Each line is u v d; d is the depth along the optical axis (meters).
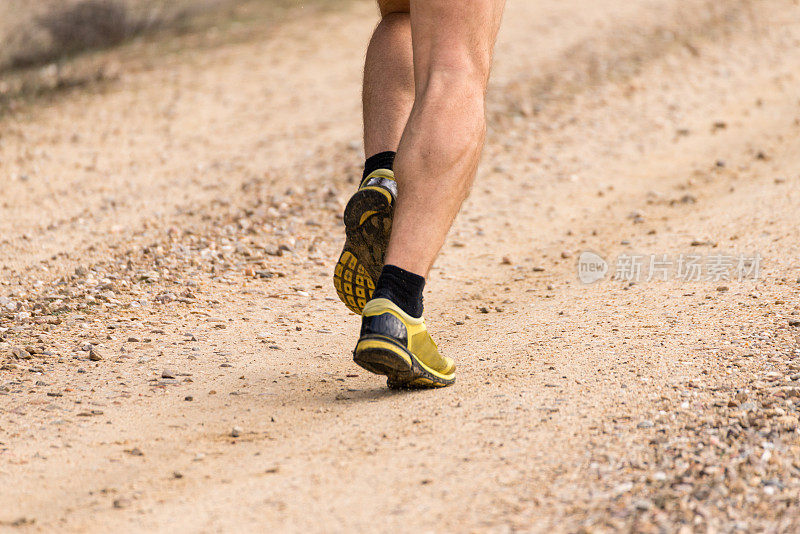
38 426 6.91
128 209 16.59
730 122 22.75
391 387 7.65
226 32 36.41
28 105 25.66
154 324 9.89
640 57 29.98
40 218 16.16
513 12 38.59
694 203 16.05
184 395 7.67
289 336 9.67
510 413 6.85
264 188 17.62
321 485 5.75
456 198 6.92
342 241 13.95
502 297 11.46
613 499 5.41
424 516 5.28
